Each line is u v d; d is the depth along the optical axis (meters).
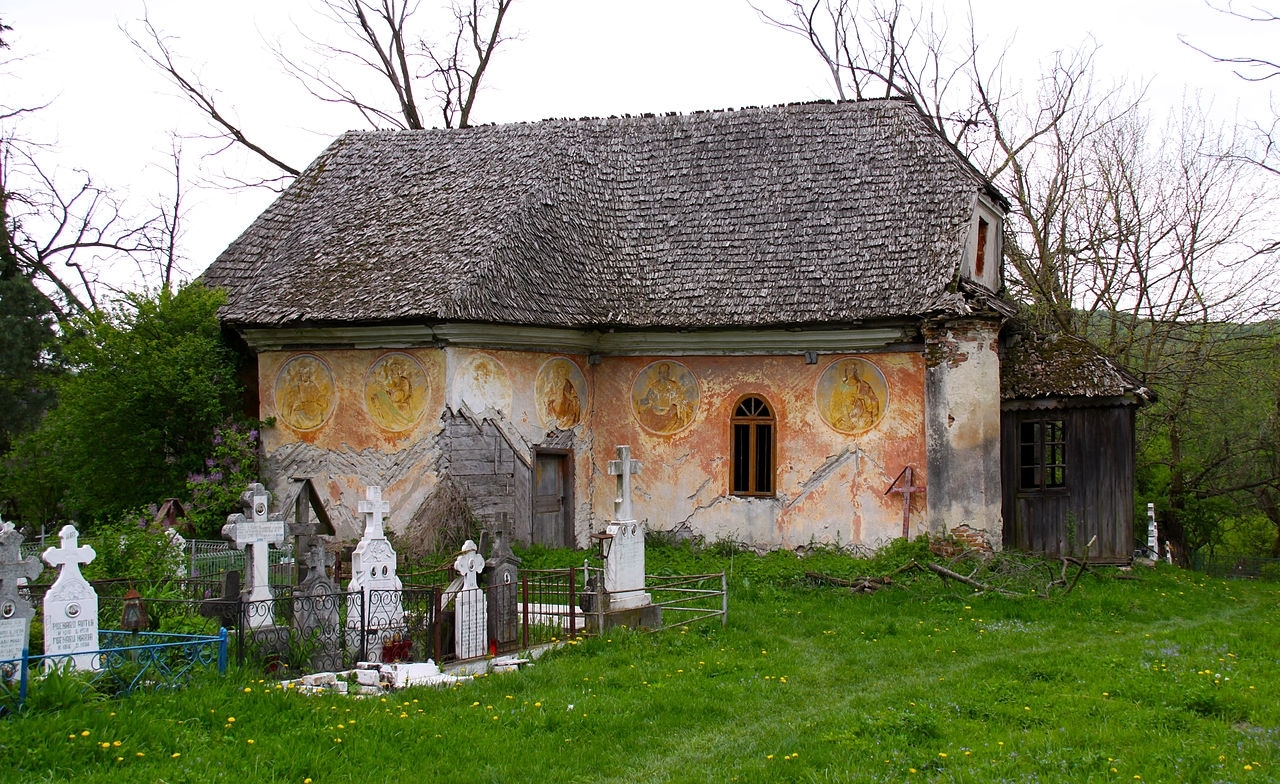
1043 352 26.31
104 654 12.59
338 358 25.08
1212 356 34.31
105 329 25.61
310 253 26.73
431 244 25.38
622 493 17.98
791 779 10.76
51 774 9.84
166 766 10.21
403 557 22.48
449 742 11.55
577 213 27.20
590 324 25.27
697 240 26.72
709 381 26.34
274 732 11.44
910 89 39.97
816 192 26.69
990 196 27.52
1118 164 35.50
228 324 25.58
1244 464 39.41
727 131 28.78
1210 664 15.59
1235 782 10.44
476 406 24.19
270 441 25.84
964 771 10.70
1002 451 25.98
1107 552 25.30
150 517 23.50
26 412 34.62
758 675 15.12
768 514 25.70
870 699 13.86
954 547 23.67
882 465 24.69
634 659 15.65
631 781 10.92
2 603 12.06
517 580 16.38
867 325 24.31
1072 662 15.73
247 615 14.33
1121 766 10.90
